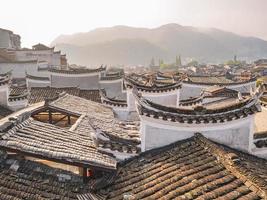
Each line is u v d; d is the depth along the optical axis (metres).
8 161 11.32
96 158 11.75
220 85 40.53
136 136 14.55
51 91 35.19
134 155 12.29
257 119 21.20
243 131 12.36
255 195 8.10
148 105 12.05
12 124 12.02
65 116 21.11
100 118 20.28
